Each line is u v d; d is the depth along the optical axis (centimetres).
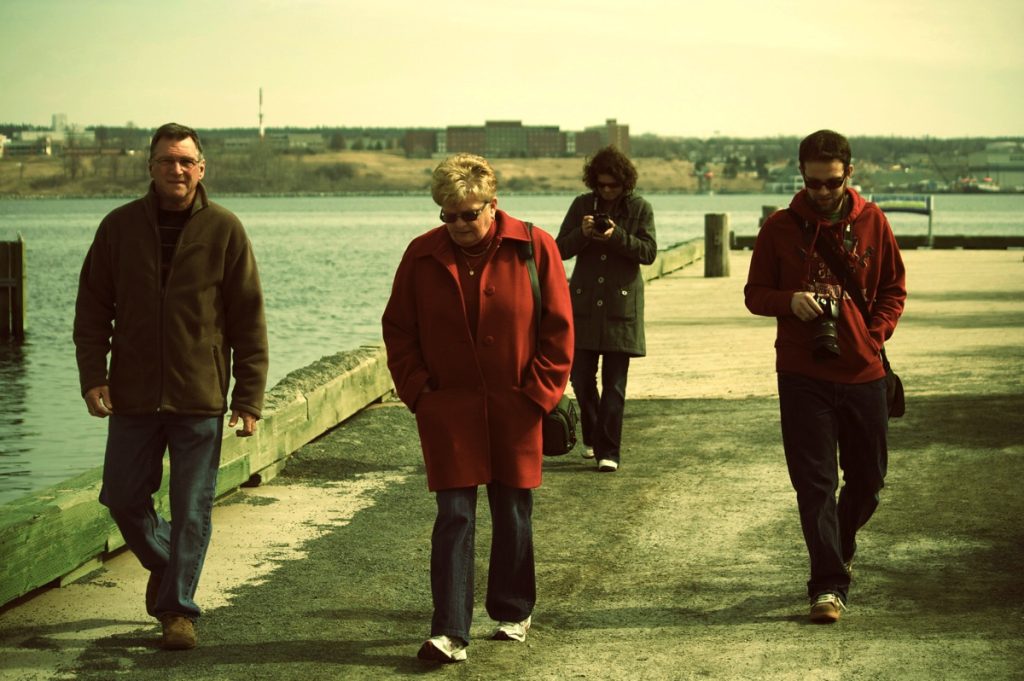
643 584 573
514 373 487
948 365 1165
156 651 496
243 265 503
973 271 2417
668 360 1273
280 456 815
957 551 606
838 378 518
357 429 925
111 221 498
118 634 517
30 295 3612
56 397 1702
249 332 507
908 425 891
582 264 804
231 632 518
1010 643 480
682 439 893
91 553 600
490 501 502
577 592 564
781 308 521
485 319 483
